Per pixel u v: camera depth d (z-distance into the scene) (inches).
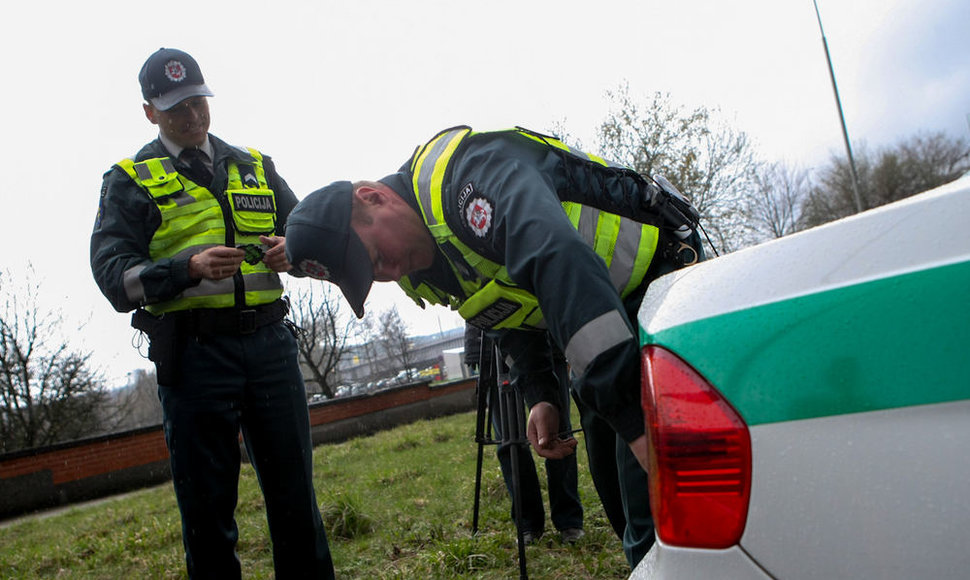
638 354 49.1
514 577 123.9
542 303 53.2
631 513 77.1
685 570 39.6
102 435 542.0
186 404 97.6
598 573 118.8
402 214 70.7
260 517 211.0
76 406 852.0
